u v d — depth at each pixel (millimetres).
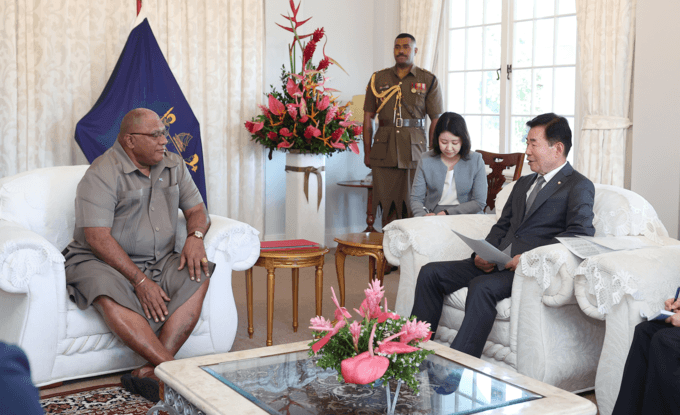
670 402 1831
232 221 2875
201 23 4859
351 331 1541
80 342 2496
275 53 5262
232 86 4996
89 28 4430
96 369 2561
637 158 3943
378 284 1657
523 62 4980
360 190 5996
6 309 2486
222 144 5012
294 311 3316
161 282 2615
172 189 2742
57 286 2398
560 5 4688
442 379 1690
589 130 4219
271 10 5203
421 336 1547
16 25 4164
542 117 2678
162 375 1719
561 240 2336
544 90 4844
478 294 2461
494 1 5168
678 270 2174
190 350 2760
